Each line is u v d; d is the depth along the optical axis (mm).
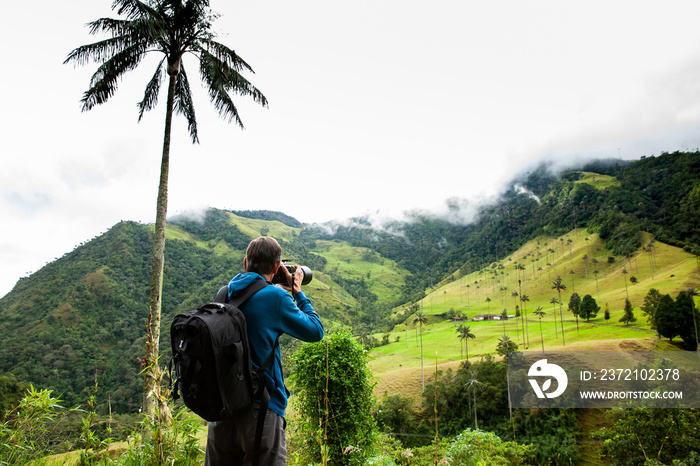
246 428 1856
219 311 1813
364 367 6469
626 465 23062
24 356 85875
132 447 2719
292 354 6660
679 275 129625
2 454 2645
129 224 186000
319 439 2688
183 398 1710
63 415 2949
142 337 97438
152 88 14305
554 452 43906
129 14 12391
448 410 54594
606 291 141625
